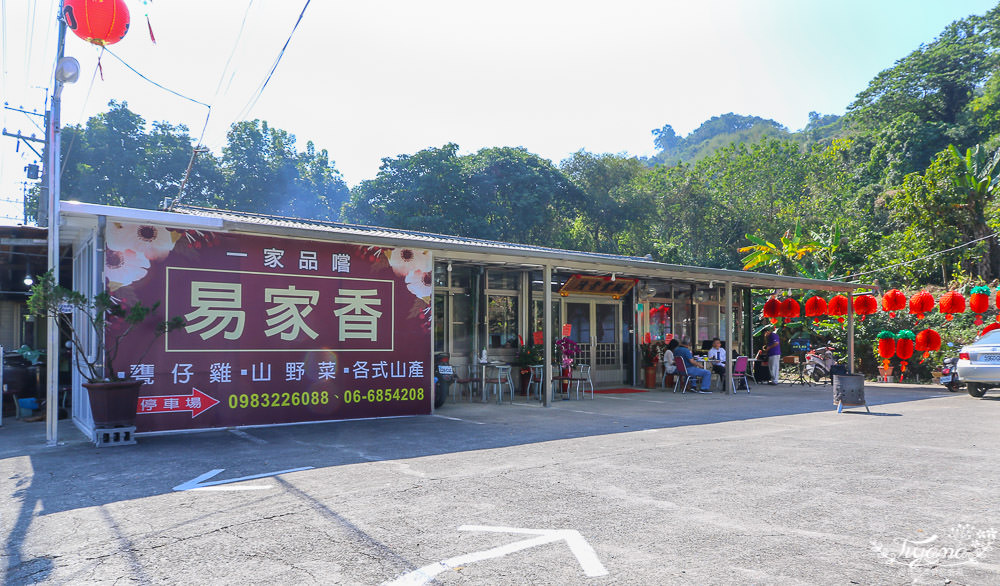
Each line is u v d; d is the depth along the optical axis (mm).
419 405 10258
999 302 13398
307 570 3361
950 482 5305
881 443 7277
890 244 25594
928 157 46062
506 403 12164
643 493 4953
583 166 41469
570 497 4836
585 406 11594
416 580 3219
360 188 36375
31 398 10484
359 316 9789
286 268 9227
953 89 53844
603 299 15633
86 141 32031
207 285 8617
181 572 3344
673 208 43875
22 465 6242
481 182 35719
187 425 8398
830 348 18078
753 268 26562
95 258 8133
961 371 12953
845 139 58625
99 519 4332
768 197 46875
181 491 5105
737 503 4648
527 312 14109
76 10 5371
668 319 16891
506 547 3707
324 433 8258
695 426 8773
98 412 7379
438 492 5008
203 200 34812
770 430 8352
